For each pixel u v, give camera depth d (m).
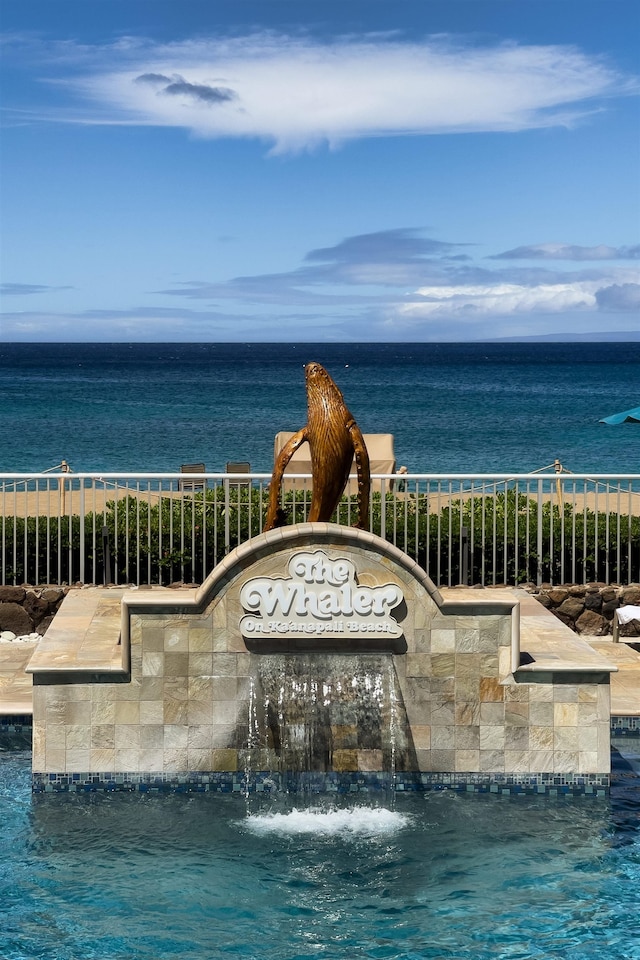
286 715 9.45
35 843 8.44
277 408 70.62
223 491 14.28
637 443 48.50
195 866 8.11
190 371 139.88
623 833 8.74
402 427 57.09
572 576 13.66
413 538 13.98
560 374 132.62
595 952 7.00
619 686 11.40
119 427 55.97
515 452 44.81
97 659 9.60
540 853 8.38
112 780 9.45
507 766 9.53
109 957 6.88
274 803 9.26
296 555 9.28
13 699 10.76
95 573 13.66
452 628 9.45
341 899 7.65
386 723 9.49
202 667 9.41
